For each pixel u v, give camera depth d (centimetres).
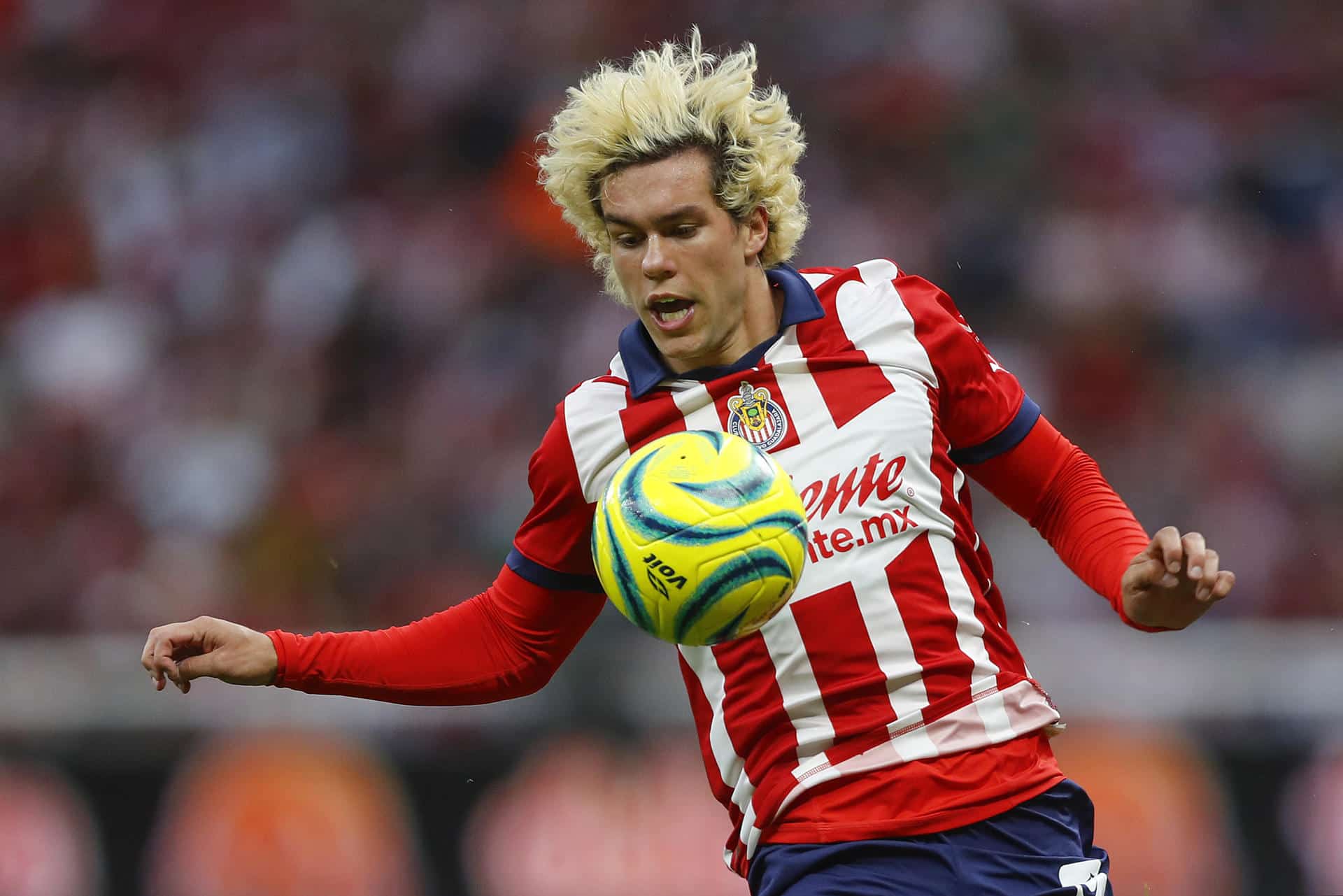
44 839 2588
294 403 4272
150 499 4072
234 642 1188
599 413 1163
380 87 5091
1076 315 4309
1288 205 4609
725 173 1111
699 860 2547
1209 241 4447
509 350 4375
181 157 4972
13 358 4475
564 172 1160
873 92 4859
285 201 4847
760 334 1157
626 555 1023
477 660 1220
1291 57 4944
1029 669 2645
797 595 1098
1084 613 3481
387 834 2586
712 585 1010
